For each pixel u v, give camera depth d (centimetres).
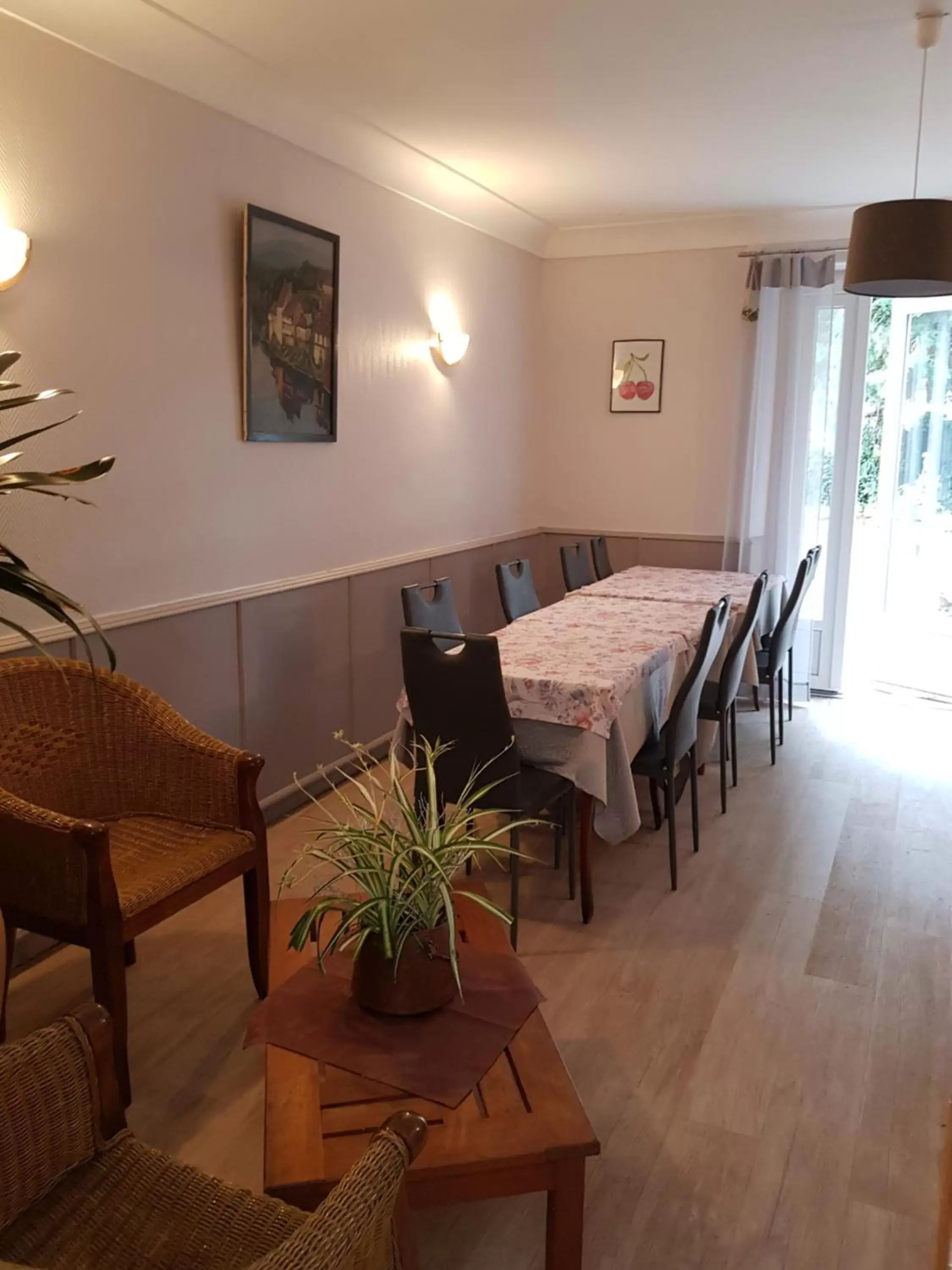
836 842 350
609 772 286
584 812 282
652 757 309
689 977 260
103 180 269
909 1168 191
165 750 242
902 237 280
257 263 325
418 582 459
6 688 235
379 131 367
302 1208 131
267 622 355
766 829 361
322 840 216
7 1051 119
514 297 529
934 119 348
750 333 511
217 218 312
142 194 282
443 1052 154
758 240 511
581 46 287
